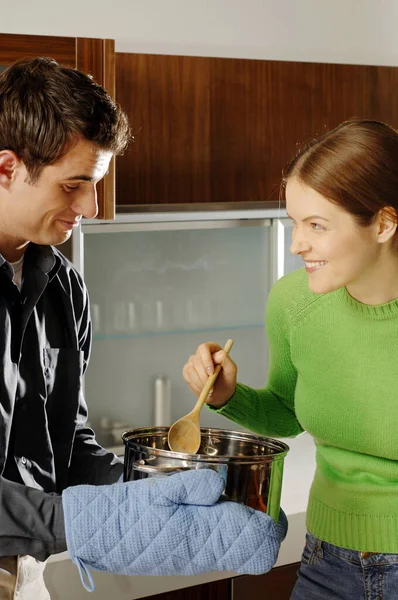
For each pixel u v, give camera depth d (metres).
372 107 3.18
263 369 2.93
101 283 2.58
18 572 1.52
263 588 2.51
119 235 2.59
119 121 1.43
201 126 2.89
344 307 1.59
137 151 2.80
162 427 1.65
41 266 1.55
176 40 2.87
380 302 1.56
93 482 1.71
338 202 1.44
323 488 1.67
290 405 1.85
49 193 1.38
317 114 3.08
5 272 1.48
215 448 1.66
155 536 1.33
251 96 2.96
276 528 1.38
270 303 1.77
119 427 2.68
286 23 3.04
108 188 2.28
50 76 1.36
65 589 2.21
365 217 1.45
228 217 2.69
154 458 1.45
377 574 1.58
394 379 1.55
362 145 1.45
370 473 1.59
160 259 2.67
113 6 2.77
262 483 1.46
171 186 2.87
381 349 1.56
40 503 1.38
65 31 2.71
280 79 3.00
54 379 1.65
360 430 1.59
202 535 1.35
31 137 1.33
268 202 2.83
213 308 2.79
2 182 1.38
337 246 1.47
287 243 2.83
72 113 1.33
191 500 1.36
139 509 1.35
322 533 1.65
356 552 1.60
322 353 1.63
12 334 1.52
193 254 2.72
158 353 2.72
